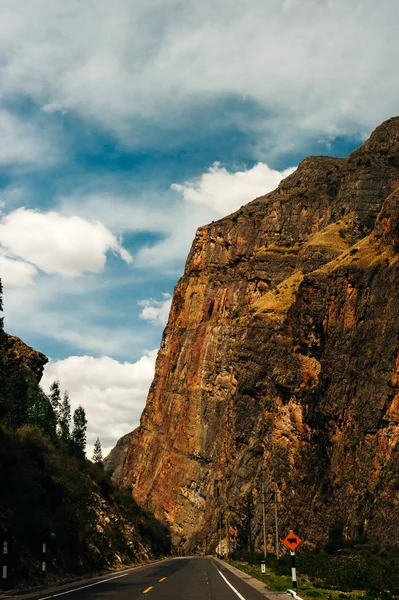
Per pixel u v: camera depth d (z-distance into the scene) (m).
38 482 50.75
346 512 97.62
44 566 37.62
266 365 147.25
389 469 93.81
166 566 67.00
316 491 105.81
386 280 110.81
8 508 41.78
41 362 103.50
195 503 179.88
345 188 190.12
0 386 77.69
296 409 119.88
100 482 85.75
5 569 32.25
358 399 106.00
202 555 148.00
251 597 29.00
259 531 115.12
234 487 137.00
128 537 80.50
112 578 43.50
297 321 127.75
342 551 85.69
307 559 57.03
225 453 154.50
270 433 127.75
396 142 199.88
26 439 59.75
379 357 105.00
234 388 158.00
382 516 89.94
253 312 162.38
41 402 89.94
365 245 124.38
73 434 102.12
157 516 191.38
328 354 116.81
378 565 47.28
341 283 121.19
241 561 89.50
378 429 99.44
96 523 65.50
